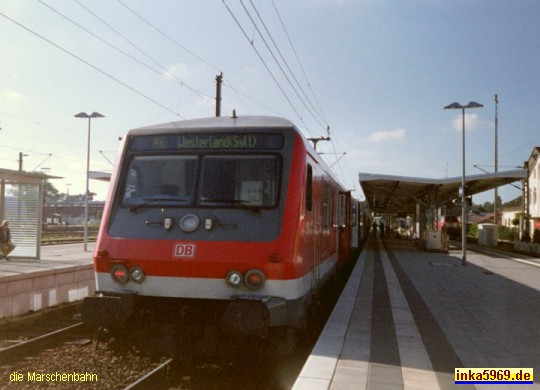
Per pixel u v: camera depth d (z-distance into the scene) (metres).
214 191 6.70
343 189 15.62
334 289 14.88
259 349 6.27
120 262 6.51
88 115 26.77
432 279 15.97
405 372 5.86
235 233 6.39
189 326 6.33
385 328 8.26
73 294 11.68
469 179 27.38
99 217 87.81
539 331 8.42
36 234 17.31
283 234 6.32
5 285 9.51
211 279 6.25
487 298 12.06
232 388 5.99
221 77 25.67
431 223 31.44
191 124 7.18
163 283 6.39
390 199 43.31
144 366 6.55
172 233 6.53
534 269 19.84
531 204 59.78
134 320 6.55
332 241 11.19
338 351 6.64
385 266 20.11
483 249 34.06
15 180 17.14
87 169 26.45
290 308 6.28
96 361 6.79
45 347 7.61
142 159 7.06
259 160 6.71
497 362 6.49
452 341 7.61
